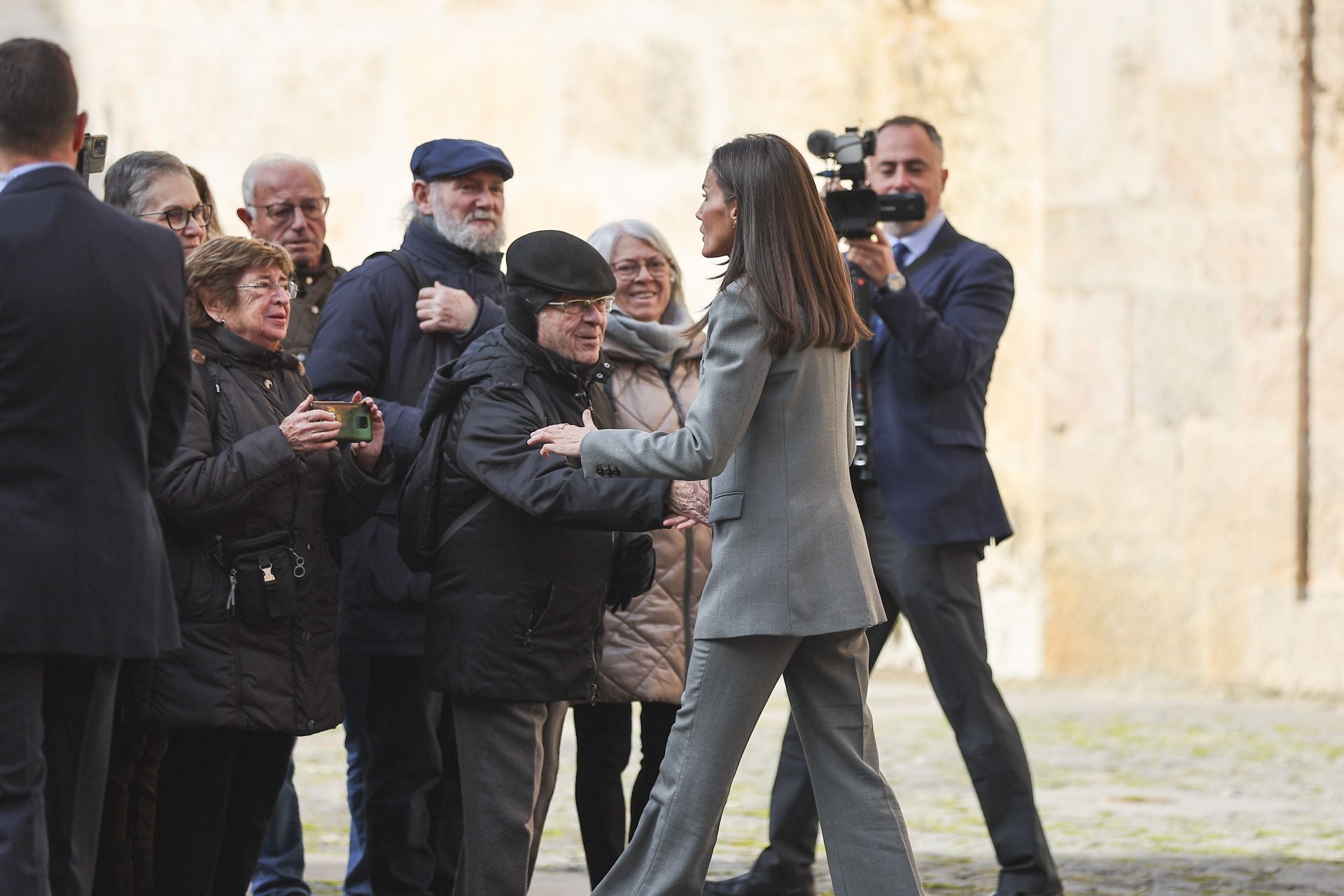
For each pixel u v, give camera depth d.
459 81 25.56
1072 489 23.89
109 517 9.05
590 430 10.16
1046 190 23.92
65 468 8.96
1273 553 23.05
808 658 10.35
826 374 10.28
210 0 25.91
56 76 9.24
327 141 25.72
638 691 11.76
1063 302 23.86
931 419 13.18
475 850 10.45
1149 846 14.95
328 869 14.22
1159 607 23.52
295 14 25.78
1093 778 18.05
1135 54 23.52
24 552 8.84
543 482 10.19
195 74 25.92
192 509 10.05
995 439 24.50
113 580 9.01
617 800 11.95
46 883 8.79
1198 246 23.30
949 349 12.86
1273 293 23.03
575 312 10.73
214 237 13.10
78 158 10.93
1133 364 23.58
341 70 25.67
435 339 12.66
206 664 10.19
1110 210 23.64
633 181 25.25
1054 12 23.91
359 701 12.63
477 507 10.48
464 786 10.56
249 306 10.80
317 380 12.39
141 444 9.28
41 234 8.98
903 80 24.58
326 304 12.81
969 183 24.39
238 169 25.89
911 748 19.66
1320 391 22.97
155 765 11.05
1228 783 17.84
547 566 10.43
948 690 13.00
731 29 24.98
